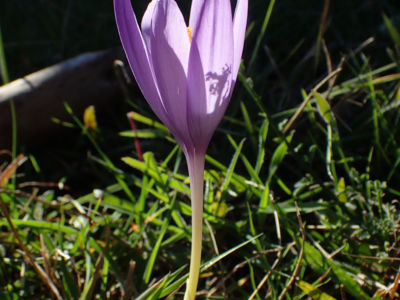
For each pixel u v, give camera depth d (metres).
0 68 0.53
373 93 0.38
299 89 0.49
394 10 0.57
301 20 0.58
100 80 0.48
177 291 0.29
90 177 0.43
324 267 0.29
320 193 0.36
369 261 0.30
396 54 0.50
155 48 0.19
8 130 0.43
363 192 0.34
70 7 0.64
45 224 0.31
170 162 0.41
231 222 0.33
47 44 0.61
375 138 0.38
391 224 0.30
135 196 0.38
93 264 0.30
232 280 0.30
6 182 0.36
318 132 0.41
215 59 0.19
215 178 0.35
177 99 0.19
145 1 0.65
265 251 0.29
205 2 0.18
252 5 0.59
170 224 0.35
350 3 0.60
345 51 0.54
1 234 0.32
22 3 0.68
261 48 0.56
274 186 0.37
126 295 0.27
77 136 0.47
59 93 0.45
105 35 0.62
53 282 0.28
